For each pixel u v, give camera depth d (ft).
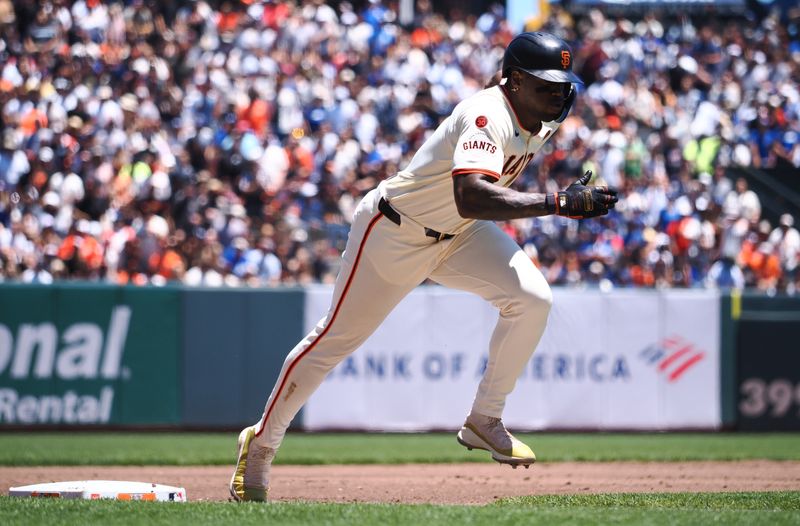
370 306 60.23
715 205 185.68
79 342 137.28
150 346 139.23
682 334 151.23
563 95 58.03
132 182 172.55
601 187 54.29
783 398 153.07
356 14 218.59
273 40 205.26
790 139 210.18
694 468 107.24
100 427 137.90
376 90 204.03
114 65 193.98
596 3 233.76
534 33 56.95
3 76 190.70
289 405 62.80
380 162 189.57
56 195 168.45
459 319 145.69
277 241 168.55
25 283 136.05
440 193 57.00
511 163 58.44
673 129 205.16
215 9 218.38
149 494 65.41
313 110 197.16
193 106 192.65
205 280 161.58
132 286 138.92
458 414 145.48
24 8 202.49
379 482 92.79
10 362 135.33
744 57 225.56
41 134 175.83
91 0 203.31
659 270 175.83
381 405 144.15
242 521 51.62
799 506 63.21
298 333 141.69
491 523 50.85
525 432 149.79
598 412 148.66
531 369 147.33
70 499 60.34
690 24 235.40
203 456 113.80
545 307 59.62
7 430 136.26
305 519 52.21
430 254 59.21
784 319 153.48
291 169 183.73
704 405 151.23
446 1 236.22
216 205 173.06
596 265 172.65
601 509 56.59
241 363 140.97
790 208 204.54
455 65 212.43
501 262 59.41
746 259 182.80
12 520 51.70
